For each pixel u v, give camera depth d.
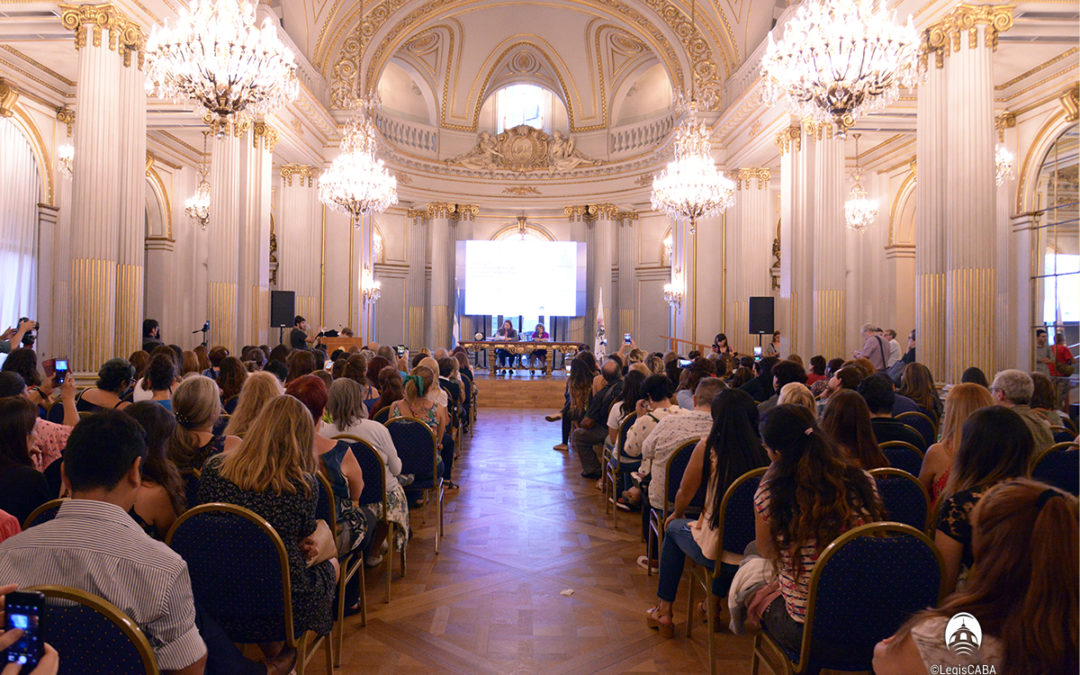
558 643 3.39
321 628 2.71
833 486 2.33
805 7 6.76
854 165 16.03
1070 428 4.61
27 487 2.70
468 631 3.52
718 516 3.13
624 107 21.98
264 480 2.44
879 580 2.16
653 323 21.88
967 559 2.44
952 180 7.49
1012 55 10.24
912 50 6.34
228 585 2.37
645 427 4.94
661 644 3.40
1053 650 1.19
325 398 3.41
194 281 16.03
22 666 1.27
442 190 21.89
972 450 2.41
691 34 15.87
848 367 5.06
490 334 23.47
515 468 8.02
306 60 14.62
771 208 16.75
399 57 20.48
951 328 7.47
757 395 6.68
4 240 10.87
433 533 5.33
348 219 16.84
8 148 10.93
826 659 2.36
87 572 1.69
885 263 15.56
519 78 22.03
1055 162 11.15
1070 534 1.22
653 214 21.92
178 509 2.57
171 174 15.06
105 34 7.56
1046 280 11.38
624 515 5.89
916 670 1.43
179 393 3.06
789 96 7.24
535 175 22.34
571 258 20.61
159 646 1.76
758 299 13.16
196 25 6.00
